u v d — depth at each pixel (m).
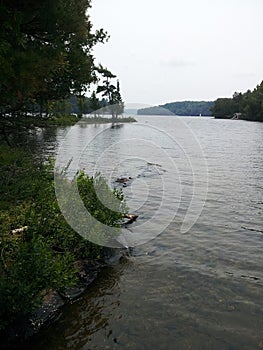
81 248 7.56
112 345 5.09
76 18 11.09
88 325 5.52
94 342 5.14
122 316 5.78
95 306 6.04
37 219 7.30
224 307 6.11
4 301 4.93
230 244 9.10
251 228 10.45
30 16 9.32
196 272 7.44
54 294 6.11
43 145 26.03
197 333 5.38
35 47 9.48
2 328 4.96
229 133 58.59
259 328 5.54
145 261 7.94
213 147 36.31
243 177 19.03
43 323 5.48
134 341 5.18
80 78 17.16
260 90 119.56
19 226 7.57
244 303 6.25
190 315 5.85
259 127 80.44
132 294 6.48
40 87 10.73
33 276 5.23
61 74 15.30
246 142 42.91
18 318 5.23
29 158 14.45
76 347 5.03
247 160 26.36
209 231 10.08
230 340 5.24
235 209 12.50
